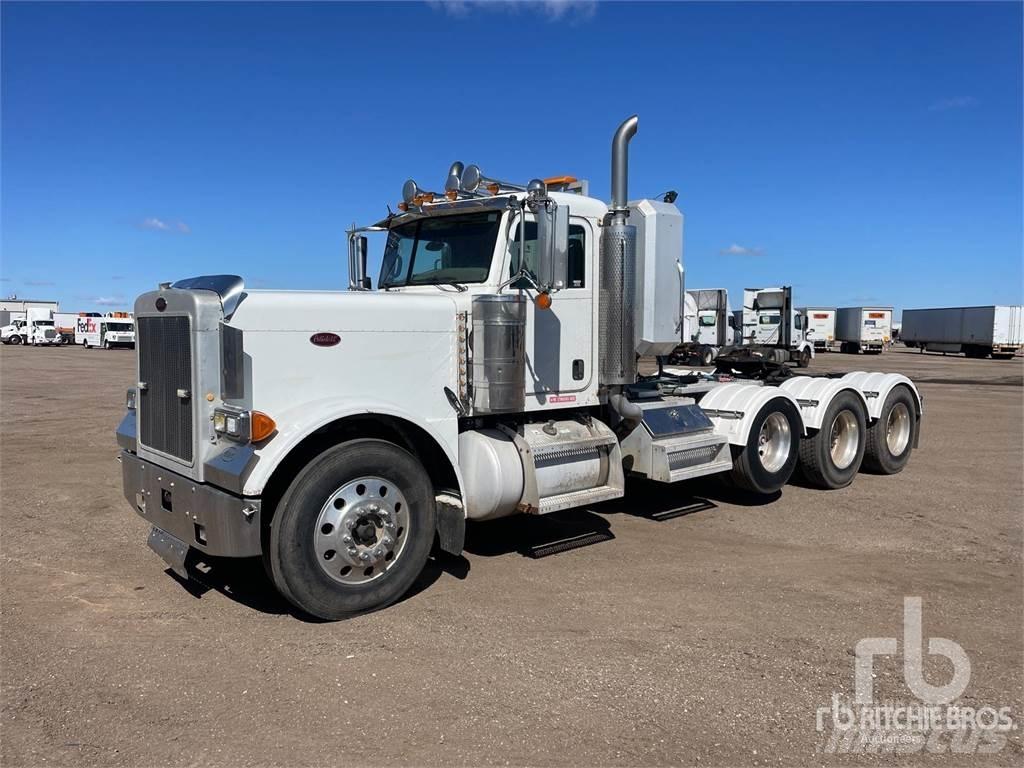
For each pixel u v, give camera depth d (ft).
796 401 26.86
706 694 12.25
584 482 19.44
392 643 14.16
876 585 17.49
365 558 15.20
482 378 17.46
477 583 17.51
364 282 22.39
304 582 14.60
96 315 188.75
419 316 17.13
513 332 17.33
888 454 30.55
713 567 18.76
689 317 70.95
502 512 17.99
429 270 19.94
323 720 11.44
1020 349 160.97
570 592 16.92
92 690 12.37
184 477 15.60
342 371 16.16
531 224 18.65
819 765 10.33
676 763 10.36
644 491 27.35
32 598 16.56
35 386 72.38
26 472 30.76
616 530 22.24
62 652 13.82
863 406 28.71
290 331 15.53
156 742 10.84
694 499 26.21
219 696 12.18
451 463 16.97
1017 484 29.07
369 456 15.26
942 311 164.86
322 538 14.83
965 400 61.82
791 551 20.16
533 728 11.22
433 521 16.42
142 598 16.57
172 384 15.80
